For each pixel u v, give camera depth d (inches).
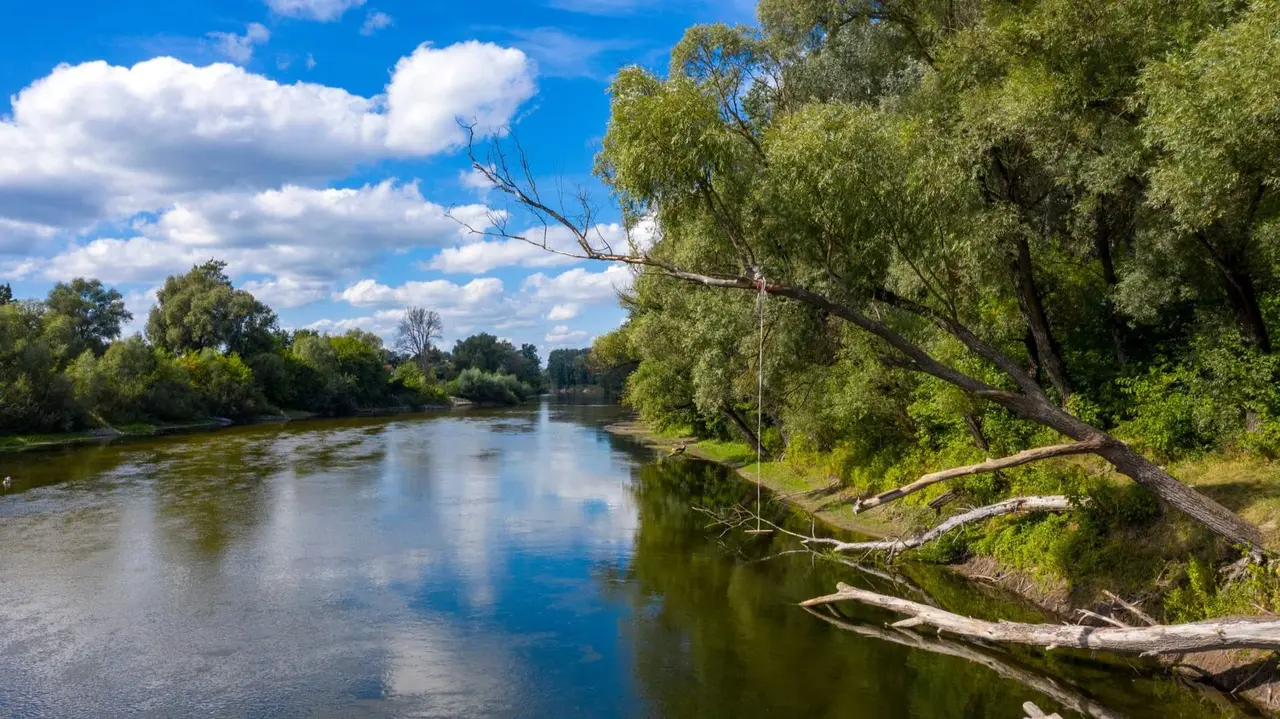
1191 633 376.8
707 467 1494.8
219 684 457.4
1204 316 667.4
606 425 2684.5
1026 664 469.4
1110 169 569.3
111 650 510.6
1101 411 696.4
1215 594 438.9
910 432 912.9
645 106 492.7
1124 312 682.8
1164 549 501.0
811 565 724.7
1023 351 789.2
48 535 837.8
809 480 1150.3
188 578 676.7
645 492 1171.9
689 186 505.7
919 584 645.9
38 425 1968.5
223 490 1144.8
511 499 1095.6
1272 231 527.8
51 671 476.1
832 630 542.3
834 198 510.0
